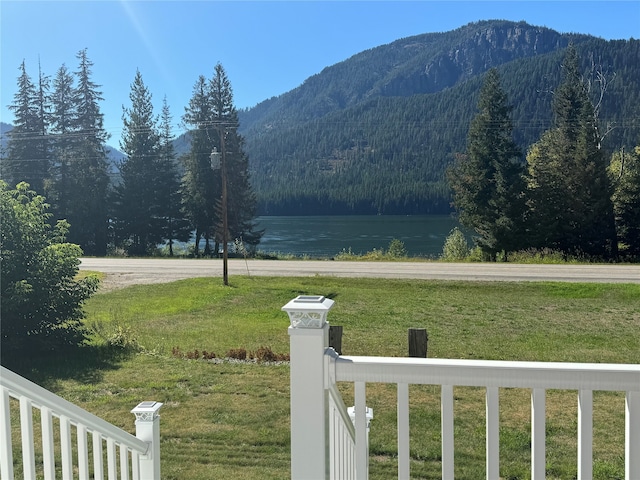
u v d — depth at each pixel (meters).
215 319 14.71
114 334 11.59
